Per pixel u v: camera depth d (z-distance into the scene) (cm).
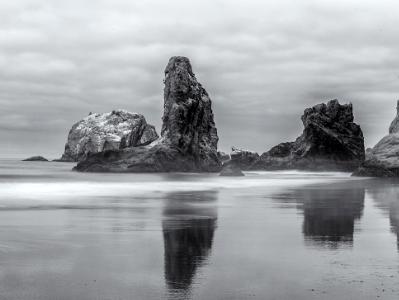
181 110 12481
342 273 1669
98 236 2366
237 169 10669
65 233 2442
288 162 15675
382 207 3762
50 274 1642
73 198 4372
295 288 1499
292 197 4762
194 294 1439
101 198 4441
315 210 3534
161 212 3372
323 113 16075
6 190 5028
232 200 4397
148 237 2342
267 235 2406
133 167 11912
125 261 1831
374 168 10644
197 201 4272
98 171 12225
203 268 1733
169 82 12888
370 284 1538
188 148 12612
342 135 15862
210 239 2294
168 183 7269
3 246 2098
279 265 1778
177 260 1852
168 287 1503
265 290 1481
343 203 4100
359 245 2147
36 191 4997
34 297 1402
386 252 1995
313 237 2348
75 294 1430
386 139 11188
